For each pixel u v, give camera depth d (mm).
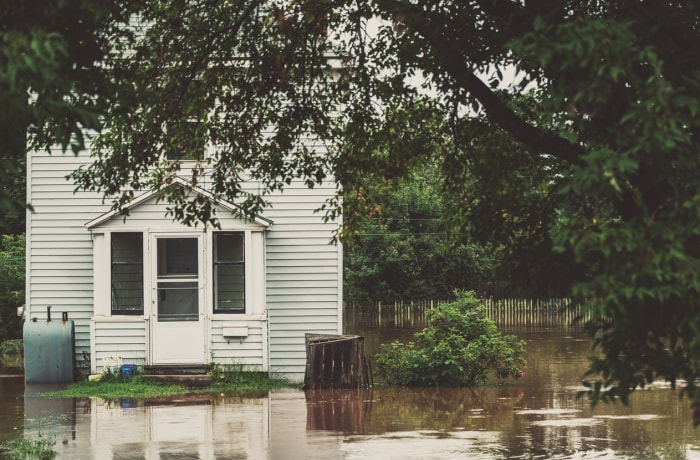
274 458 12844
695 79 7125
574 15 7660
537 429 15133
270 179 13781
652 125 6516
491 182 11906
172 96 12883
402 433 14875
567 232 6773
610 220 8031
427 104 13367
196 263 22422
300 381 22750
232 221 22391
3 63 6312
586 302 6754
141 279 22547
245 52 12930
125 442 14305
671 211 6836
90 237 23125
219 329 22266
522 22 8438
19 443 13773
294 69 13180
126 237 22578
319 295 23453
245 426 15773
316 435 14766
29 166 23109
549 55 6625
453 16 10133
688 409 17188
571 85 6914
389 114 13531
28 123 7191
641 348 7473
